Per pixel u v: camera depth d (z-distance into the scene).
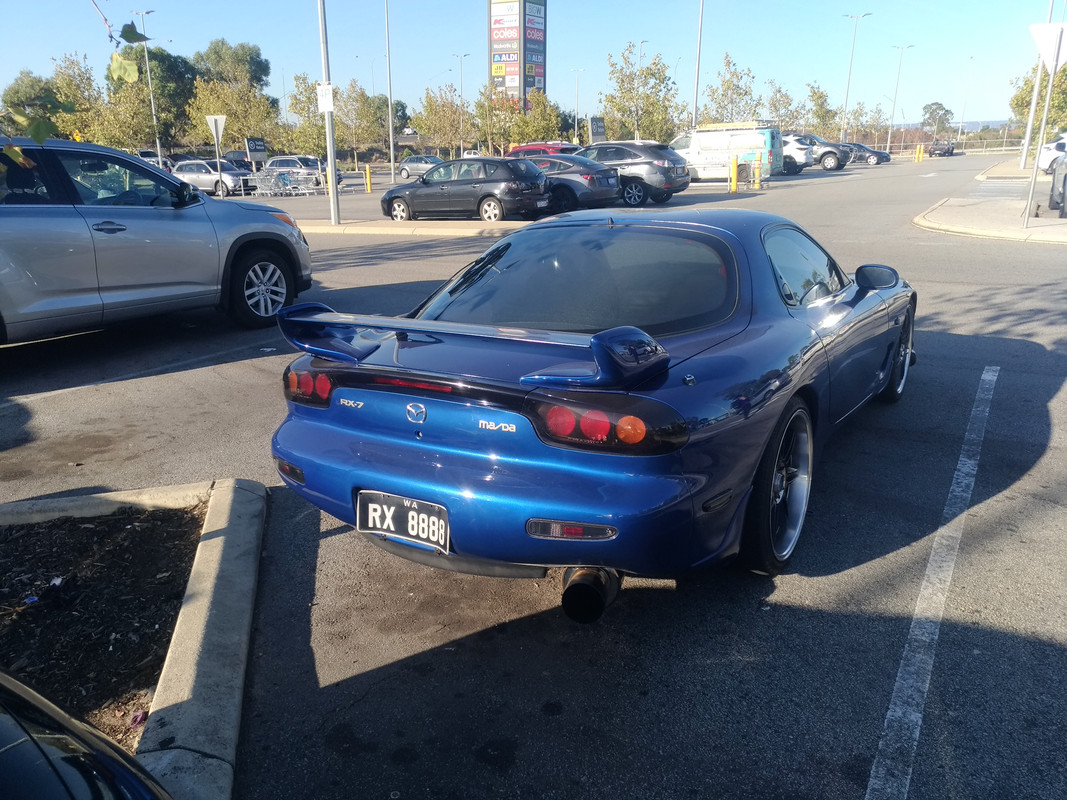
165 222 7.20
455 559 2.78
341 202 30.16
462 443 2.69
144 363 6.97
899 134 81.75
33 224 6.33
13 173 6.38
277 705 2.69
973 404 5.44
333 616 3.18
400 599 3.29
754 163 27.31
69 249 6.53
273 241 8.14
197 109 54.00
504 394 2.56
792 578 3.33
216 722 2.52
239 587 3.25
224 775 2.34
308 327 3.00
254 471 4.61
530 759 2.42
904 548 3.55
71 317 6.62
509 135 48.66
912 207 18.75
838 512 3.91
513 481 2.60
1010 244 12.59
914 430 4.98
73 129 4.02
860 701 2.60
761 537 3.08
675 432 2.51
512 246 3.81
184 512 4.00
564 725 2.55
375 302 9.41
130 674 2.81
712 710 2.59
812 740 2.44
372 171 61.81
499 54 70.50
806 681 2.70
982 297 8.84
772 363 3.05
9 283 6.21
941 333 7.39
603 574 2.68
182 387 6.26
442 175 19.39
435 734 2.54
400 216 20.03
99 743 1.51
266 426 5.36
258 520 3.84
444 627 3.09
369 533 2.90
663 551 2.59
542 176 19.19
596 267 3.48
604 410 2.47
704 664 2.81
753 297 3.37
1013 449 4.64
